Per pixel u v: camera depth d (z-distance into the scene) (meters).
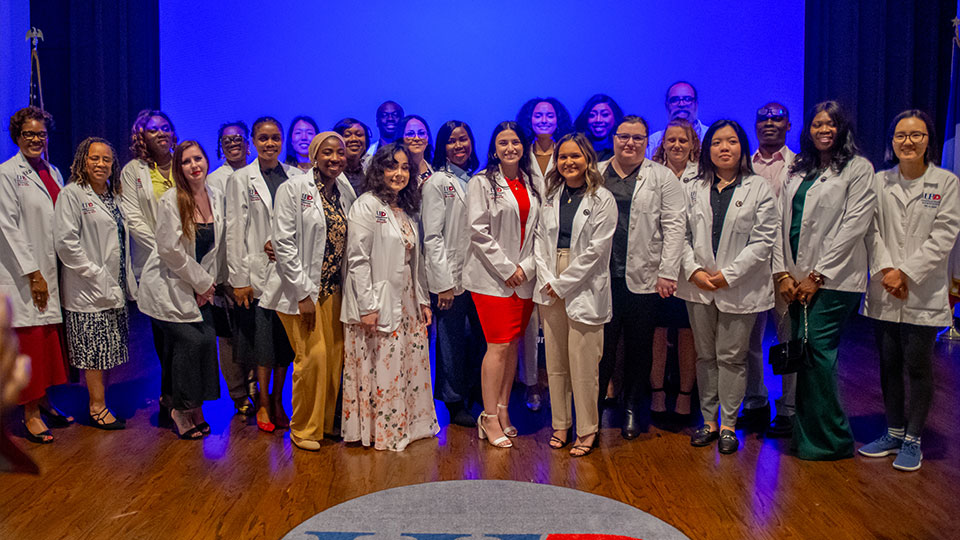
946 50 6.92
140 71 7.20
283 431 3.84
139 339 6.20
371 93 7.14
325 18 7.11
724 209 3.49
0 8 5.89
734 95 6.96
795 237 3.47
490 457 3.45
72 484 3.13
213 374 3.74
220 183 4.32
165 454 3.49
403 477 3.21
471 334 4.23
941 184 3.18
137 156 4.14
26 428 3.82
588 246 3.38
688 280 3.53
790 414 3.74
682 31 6.92
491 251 3.49
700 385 3.63
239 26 7.16
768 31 6.90
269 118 3.86
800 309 3.40
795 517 2.79
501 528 2.71
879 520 2.76
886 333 3.35
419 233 3.89
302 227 3.45
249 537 2.65
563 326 3.50
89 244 3.73
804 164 3.47
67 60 7.23
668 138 4.06
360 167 4.02
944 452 3.45
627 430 3.69
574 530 2.69
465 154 4.09
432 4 7.01
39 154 3.84
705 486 3.09
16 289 3.56
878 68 6.88
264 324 3.73
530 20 6.96
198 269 3.63
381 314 3.47
